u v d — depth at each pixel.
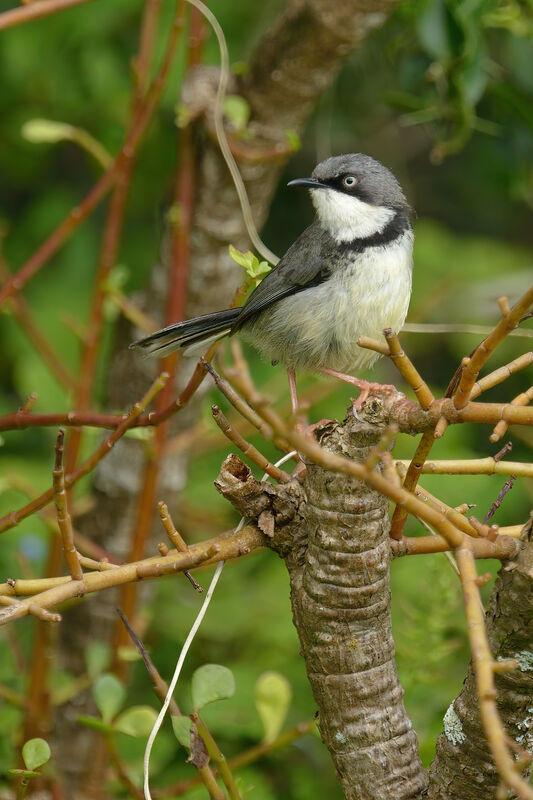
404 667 8.52
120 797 9.73
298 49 8.93
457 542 4.74
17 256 14.69
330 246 8.88
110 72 13.66
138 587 10.18
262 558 12.23
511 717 5.15
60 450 5.29
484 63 10.59
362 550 5.32
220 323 8.99
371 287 8.77
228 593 11.65
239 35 13.33
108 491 10.22
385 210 9.01
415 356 15.43
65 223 8.77
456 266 15.05
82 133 9.23
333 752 5.59
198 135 9.48
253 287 6.64
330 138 14.70
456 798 5.41
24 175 15.07
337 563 5.33
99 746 9.17
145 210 14.77
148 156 14.27
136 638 6.00
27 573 9.43
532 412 4.87
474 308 14.74
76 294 14.29
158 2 9.00
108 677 6.83
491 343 4.66
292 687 10.56
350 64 12.82
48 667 8.49
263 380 13.20
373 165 9.20
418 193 16.23
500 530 6.21
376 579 5.37
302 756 10.27
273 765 10.28
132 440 9.92
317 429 5.82
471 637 4.39
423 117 10.38
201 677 5.89
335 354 9.06
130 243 14.70
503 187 13.21
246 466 5.93
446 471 6.09
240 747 10.23
